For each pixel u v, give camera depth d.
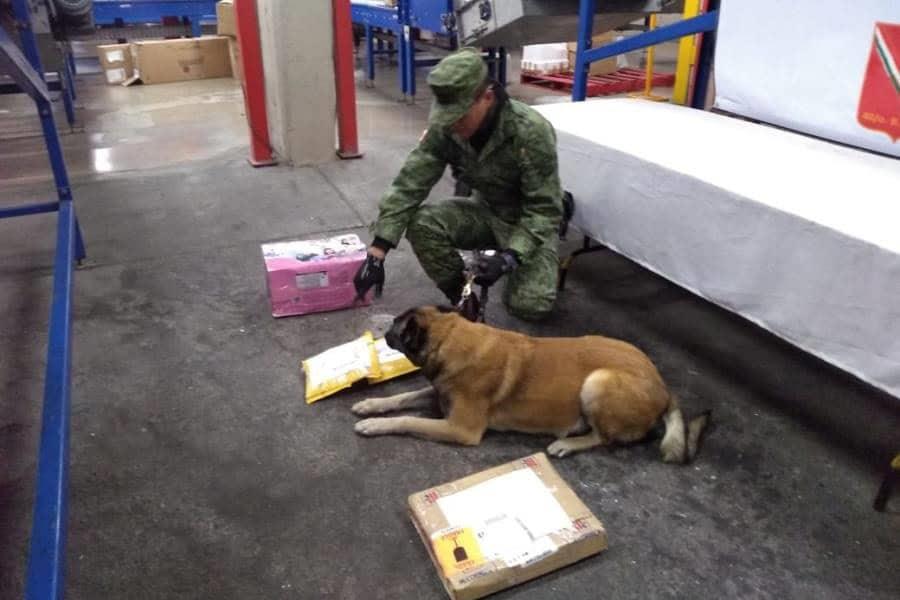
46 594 1.12
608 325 2.79
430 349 1.97
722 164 2.24
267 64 4.41
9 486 1.92
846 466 2.03
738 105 3.03
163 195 4.12
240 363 2.49
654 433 2.12
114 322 2.74
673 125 2.80
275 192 4.18
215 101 6.54
